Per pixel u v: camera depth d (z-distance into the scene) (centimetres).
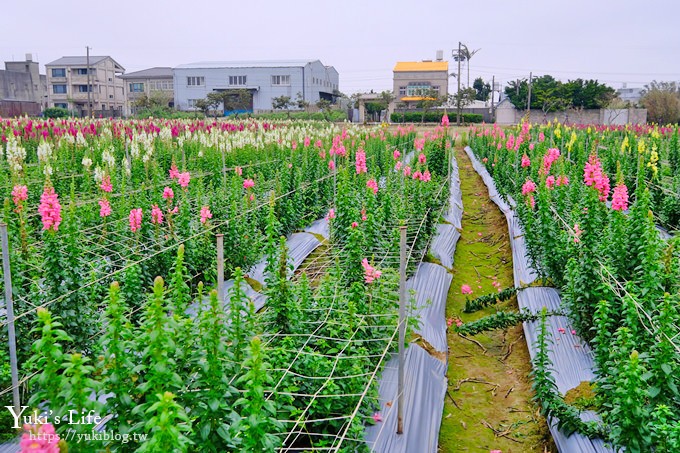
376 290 926
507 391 930
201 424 510
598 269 900
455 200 2188
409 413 784
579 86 6544
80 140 2045
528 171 1952
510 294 1248
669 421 596
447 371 992
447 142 2378
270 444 490
